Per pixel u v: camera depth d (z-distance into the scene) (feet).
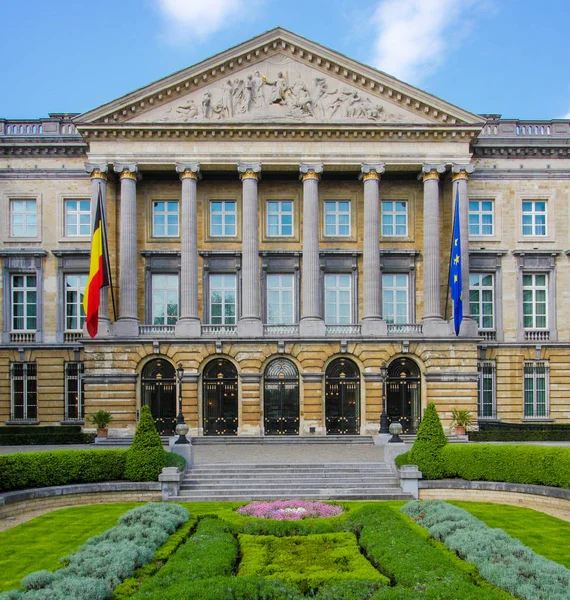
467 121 139.54
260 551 53.21
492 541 52.75
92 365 134.82
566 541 62.18
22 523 70.23
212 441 130.11
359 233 147.74
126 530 56.85
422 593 41.47
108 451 86.12
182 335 135.64
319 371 135.54
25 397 148.15
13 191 149.69
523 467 83.20
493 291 150.71
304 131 138.72
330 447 121.70
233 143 139.74
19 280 150.51
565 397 148.56
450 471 86.94
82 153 150.00
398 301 147.74
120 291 138.10
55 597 41.11
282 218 148.87
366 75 139.74
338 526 61.62
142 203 147.54
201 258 146.10
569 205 152.25
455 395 135.74
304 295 138.82
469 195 150.71
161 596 40.78
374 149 140.46
